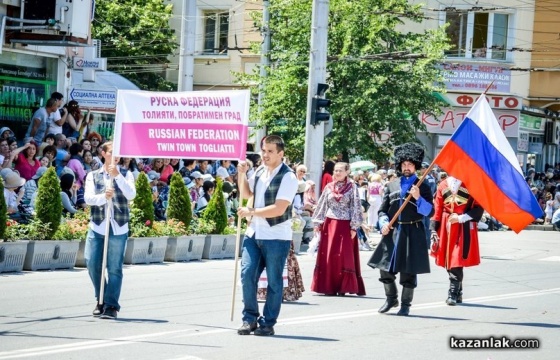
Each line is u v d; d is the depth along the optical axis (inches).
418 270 466.6
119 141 418.6
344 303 519.5
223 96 405.1
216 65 1533.0
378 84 1189.7
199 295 522.3
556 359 367.6
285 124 1210.6
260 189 389.7
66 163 762.2
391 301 481.7
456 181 516.1
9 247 590.2
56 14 836.6
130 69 1504.7
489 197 466.6
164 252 709.9
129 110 419.8
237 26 1515.7
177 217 741.9
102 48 1497.3
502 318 475.8
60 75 959.6
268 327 396.5
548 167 1662.2
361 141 1200.2
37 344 362.3
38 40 855.1
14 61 897.5
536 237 1222.3
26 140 826.2
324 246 556.4
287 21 1229.1
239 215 386.9
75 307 460.4
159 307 472.7
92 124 1019.9
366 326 434.0
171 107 414.3
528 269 769.6
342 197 554.6
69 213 681.0
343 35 1205.7
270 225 387.2
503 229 1354.6
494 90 1539.1
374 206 979.9
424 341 397.1
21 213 665.0
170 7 1514.5
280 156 389.7
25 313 439.2
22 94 911.0
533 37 1593.3
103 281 422.9
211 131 406.0
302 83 1192.2
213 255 757.3
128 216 427.5
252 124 1245.7
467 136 464.8
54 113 856.3
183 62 1005.2
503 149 466.6
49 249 616.7
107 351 350.9
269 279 393.7
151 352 351.3
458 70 1524.4
